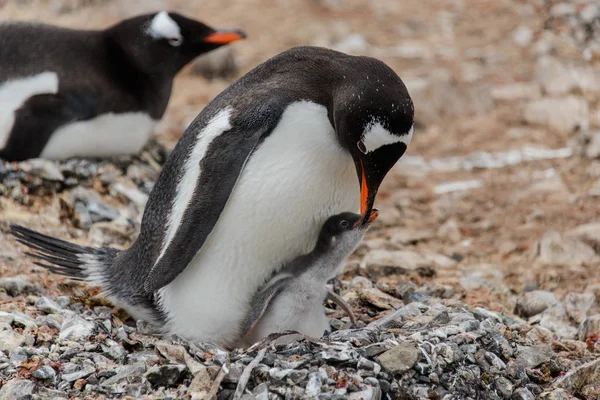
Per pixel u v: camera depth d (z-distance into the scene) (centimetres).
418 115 1919
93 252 1032
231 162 861
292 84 885
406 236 1406
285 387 789
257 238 885
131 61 1384
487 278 1245
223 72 2133
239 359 827
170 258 870
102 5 2409
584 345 1016
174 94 2022
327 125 870
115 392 810
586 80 1992
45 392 814
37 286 1068
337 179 892
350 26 2488
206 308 912
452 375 839
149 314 959
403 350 830
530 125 1906
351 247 889
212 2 2631
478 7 2698
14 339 898
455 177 1681
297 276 892
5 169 1309
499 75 2162
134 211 1340
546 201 1543
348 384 790
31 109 1330
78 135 1373
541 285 1234
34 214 1280
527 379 884
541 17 2453
